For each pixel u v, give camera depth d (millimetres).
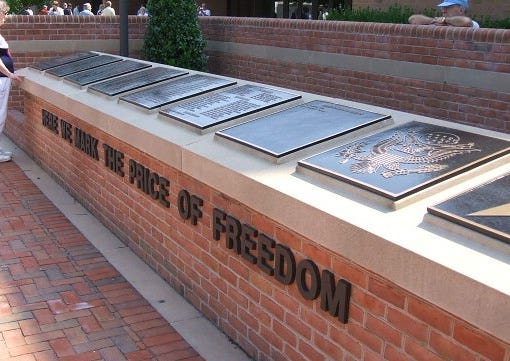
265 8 24344
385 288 2676
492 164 3010
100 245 5375
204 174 3828
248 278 3664
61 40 9938
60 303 4293
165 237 4676
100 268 4898
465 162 2992
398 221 2658
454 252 2365
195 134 4242
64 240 5461
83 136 6129
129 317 4137
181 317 4172
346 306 2889
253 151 3650
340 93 7871
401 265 2467
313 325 3150
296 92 4707
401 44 6922
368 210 2793
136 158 4996
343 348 2963
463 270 2242
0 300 4301
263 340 3576
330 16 9805
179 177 4336
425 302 2486
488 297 2141
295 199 3018
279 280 3334
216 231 3904
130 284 4637
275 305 3438
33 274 4750
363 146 3420
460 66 6316
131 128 4797
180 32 9930
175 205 4457
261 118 4191
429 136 3430
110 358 3639
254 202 3355
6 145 8992
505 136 3301
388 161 3146
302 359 3258
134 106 5191
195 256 4250
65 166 6840
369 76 7395
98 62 7422
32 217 6035
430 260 2340
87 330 3953
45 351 3688
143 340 3859
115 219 5598
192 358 3680
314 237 2936
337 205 2885
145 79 5953
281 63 8836
